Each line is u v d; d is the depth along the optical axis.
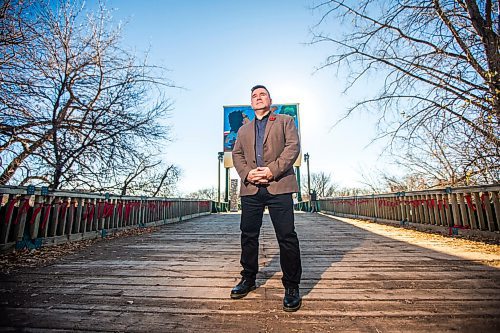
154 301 1.65
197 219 9.61
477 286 1.85
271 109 1.97
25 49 4.53
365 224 6.76
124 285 1.98
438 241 3.85
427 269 2.33
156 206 7.13
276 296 1.72
